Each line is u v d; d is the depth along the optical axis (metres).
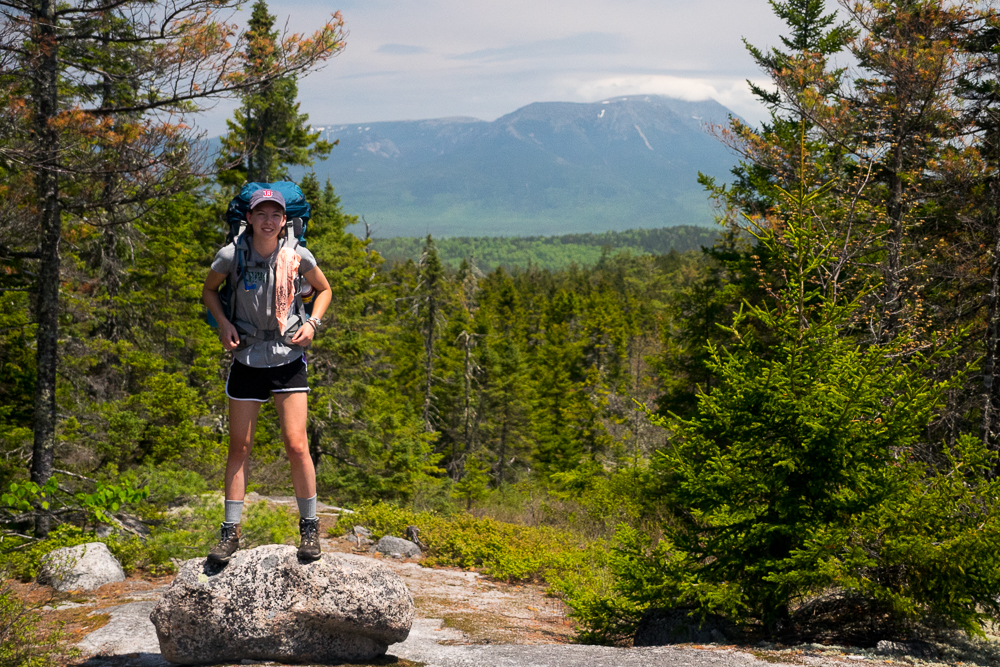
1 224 10.73
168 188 10.91
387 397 37.03
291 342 4.10
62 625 5.88
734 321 7.21
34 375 14.18
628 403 43.75
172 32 10.10
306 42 10.45
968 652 5.48
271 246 4.00
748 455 6.56
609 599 7.36
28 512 10.73
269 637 4.26
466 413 46.53
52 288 11.18
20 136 10.29
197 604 4.24
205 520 10.21
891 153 14.03
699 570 6.71
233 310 4.06
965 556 5.45
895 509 5.90
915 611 5.63
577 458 40.22
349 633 4.46
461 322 59.03
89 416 13.11
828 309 6.77
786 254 7.75
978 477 6.14
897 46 13.39
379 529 15.34
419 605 9.23
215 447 14.46
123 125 10.46
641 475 9.35
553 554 12.73
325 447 27.36
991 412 14.09
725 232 17.11
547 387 48.47
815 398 6.29
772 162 13.75
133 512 11.04
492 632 7.50
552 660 5.06
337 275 26.20
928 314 13.63
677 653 5.32
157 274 22.08
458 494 32.50
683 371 20.33
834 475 6.35
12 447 12.77
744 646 5.91
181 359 23.98
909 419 6.29
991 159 15.12
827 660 5.14
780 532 6.37
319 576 4.35
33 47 10.13
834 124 13.80
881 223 13.23
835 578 5.70
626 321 77.75
